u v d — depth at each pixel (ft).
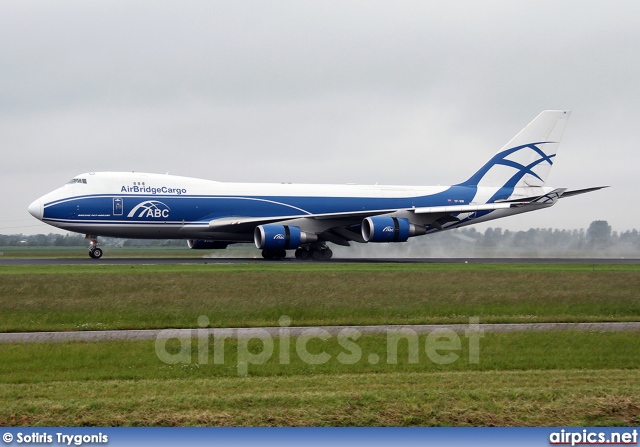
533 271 266.57
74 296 193.77
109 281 211.00
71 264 292.20
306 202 363.35
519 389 111.04
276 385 115.03
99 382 118.83
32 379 120.78
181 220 338.75
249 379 121.19
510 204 363.35
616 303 205.36
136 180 336.90
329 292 205.16
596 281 237.04
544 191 402.11
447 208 350.84
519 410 102.37
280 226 331.98
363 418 98.94
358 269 265.34
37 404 100.78
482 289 217.77
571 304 203.41
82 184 329.11
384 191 380.17
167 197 336.90
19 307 180.86
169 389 111.65
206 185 349.00
